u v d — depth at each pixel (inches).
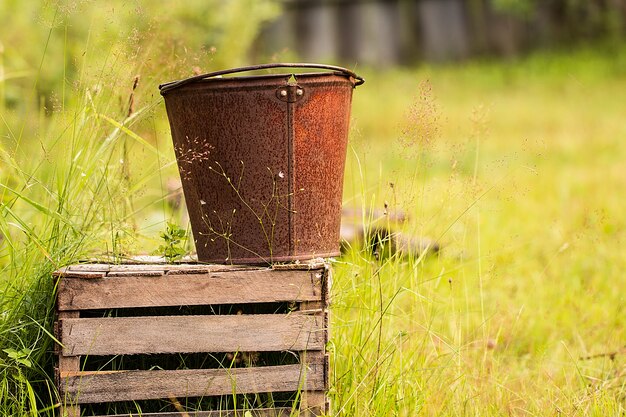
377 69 792.3
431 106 151.9
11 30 277.7
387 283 156.2
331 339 141.7
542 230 260.7
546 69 731.4
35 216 164.7
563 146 447.8
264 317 127.2
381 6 815.7
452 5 818.2
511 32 814.5
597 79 687.1
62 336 124.6
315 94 130.0
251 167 130.3
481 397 145.9
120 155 164.6
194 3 312.3
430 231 183.6
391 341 146.4
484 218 249.3
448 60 816.9
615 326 185.0
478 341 167.5
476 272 193.6
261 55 637.3
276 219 131.8
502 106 597.3
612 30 796.0
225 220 132.6
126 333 125.8
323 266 127.9
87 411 135.0
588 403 140.2
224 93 128.3
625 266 223.9
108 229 152.8
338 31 815.7
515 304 194.9
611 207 293.7
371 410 134.6
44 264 137.3
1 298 136.8
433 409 139.8
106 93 165.2
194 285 126.9
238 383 126.9
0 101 212.1
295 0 807.7
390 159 277.6
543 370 160.2
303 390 127.6
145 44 178.7
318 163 132.6
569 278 216.8
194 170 133.1
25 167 162.2
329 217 135.9
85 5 156.9
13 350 129.9
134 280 126.1
